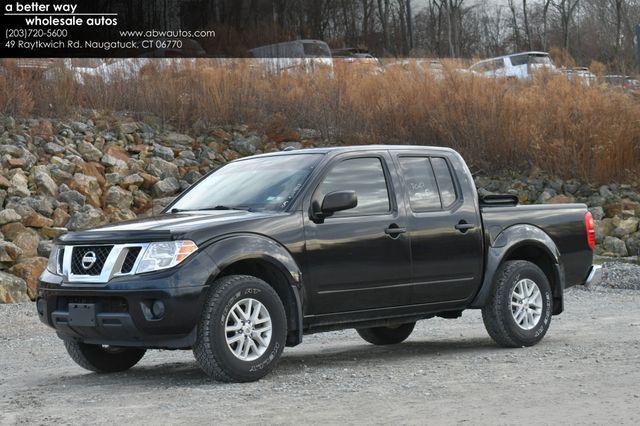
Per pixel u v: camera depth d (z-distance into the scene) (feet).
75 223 57.41
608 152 76.18
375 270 28.37
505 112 78.43
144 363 31.37
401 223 29.19
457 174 31.27
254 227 26.13
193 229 25.29
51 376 29.01
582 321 39.06
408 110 78.38
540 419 19.60
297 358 31.30
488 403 21.54
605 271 52.95
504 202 33.14
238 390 24.25
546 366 27.12
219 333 24.99
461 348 32.55
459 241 30.53
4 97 69.72
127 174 66.28
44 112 72.38
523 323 31.76
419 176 30.35
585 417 19.67
